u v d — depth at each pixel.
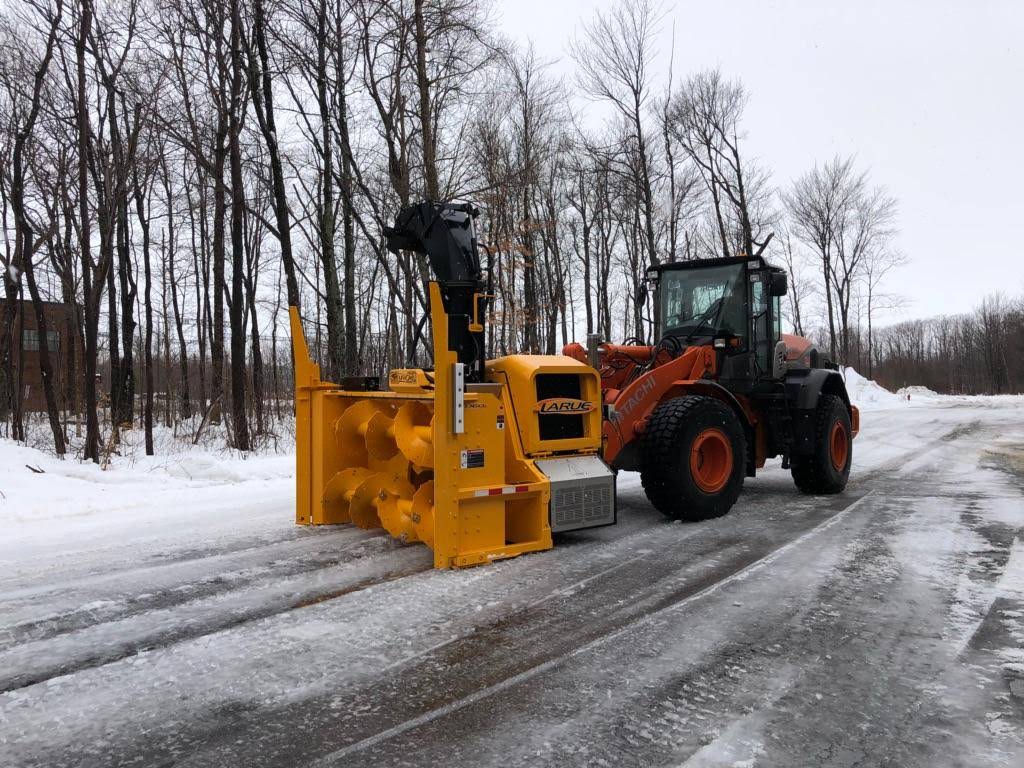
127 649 3.38
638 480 8.89
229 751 2.46
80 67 11.31
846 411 7.94
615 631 3.54
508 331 21.75
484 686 2.94
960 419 20.28
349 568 4.71
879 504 7.00
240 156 14.33
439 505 4.61
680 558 4.91
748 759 2.35
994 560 4.82
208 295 22.66
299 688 2.94
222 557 5.03
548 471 5.04
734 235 29.25
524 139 21.92
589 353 6.22
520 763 2.35
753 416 7.21
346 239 14.48
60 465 9.95
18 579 4.54
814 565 4.74
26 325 25.25
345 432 5.86
